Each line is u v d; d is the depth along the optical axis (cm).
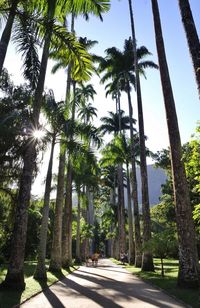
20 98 1677
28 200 1409
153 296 1229
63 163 2394
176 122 1516
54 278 1845
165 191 3938
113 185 6259
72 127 1992
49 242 5109
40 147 1739
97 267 3209
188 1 1131
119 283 1683
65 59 1530
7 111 1638
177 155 1466
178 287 1343
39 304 1047
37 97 1538
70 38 1467
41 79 1545
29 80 1461
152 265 2362
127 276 2109
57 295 1246
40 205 2616
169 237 1989
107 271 2583
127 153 3762
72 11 1459
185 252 1364
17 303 1019
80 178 3416
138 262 2888
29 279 1742
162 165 3825
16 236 1354
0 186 1750
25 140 1524
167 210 3753
